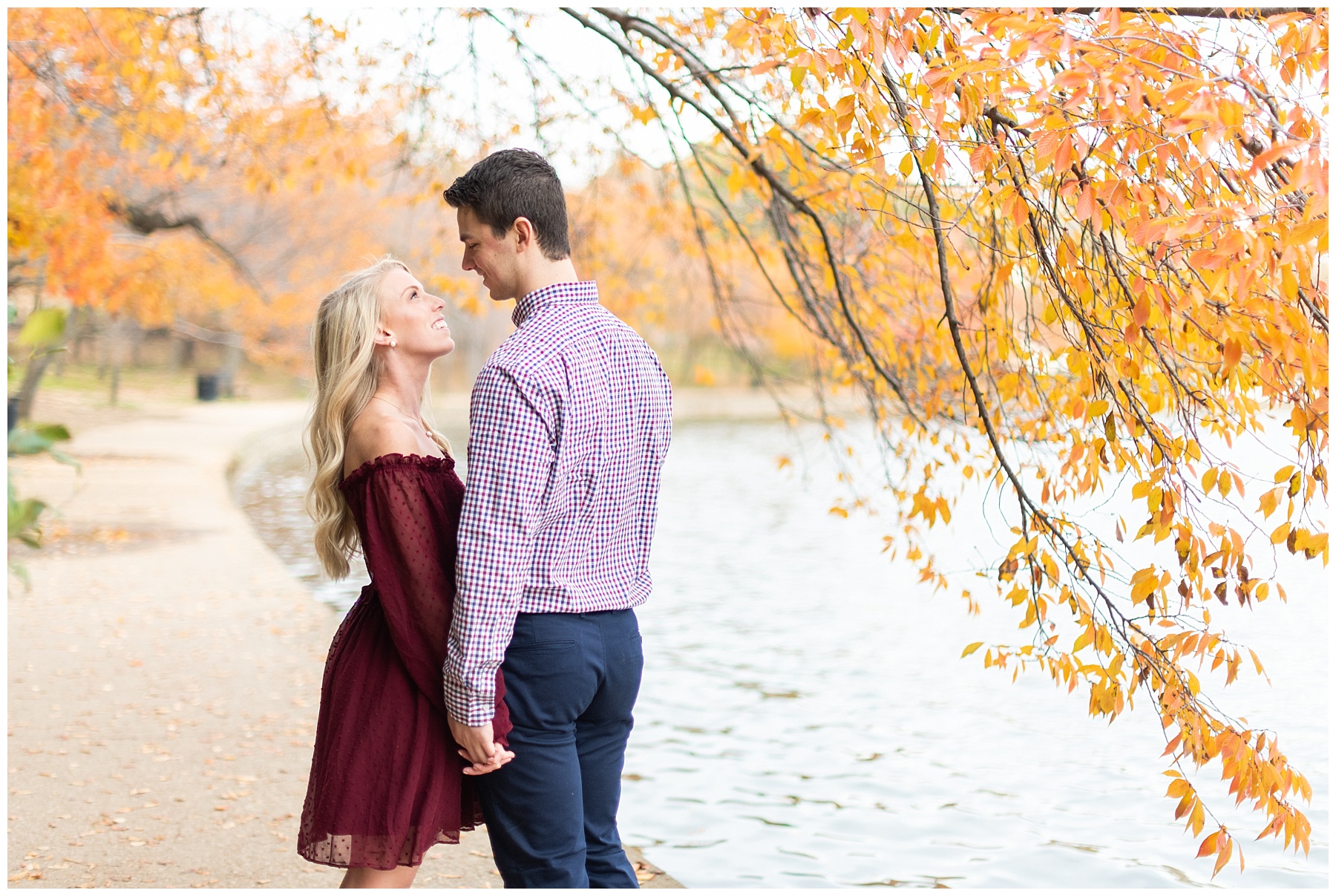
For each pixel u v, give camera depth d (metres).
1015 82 2.46
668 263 6.42
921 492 3.65
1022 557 2.82
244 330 21.25
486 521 1.93
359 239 16.81
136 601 7.46
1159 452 2.55
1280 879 3.86
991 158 2.52
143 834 3.51
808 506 15.34
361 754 2.11
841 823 4.32
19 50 6.70
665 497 16.58
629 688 2.19
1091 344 2.59
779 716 5.79
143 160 10.76
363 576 9.47
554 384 1.98
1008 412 3.17
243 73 6.48
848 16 2.52
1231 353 2.32
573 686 2.06
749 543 12.23
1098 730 5.59
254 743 4.53
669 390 2.27
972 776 4.89
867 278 4.11
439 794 2.11
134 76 6.38
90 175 8.62
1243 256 2.12
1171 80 2.23
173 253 14.33
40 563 8.74
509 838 2.10
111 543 9.64
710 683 6.43
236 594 7.77
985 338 3.13
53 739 4.54
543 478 1.96
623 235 6.37
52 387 25.70
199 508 11.84
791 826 4.27
